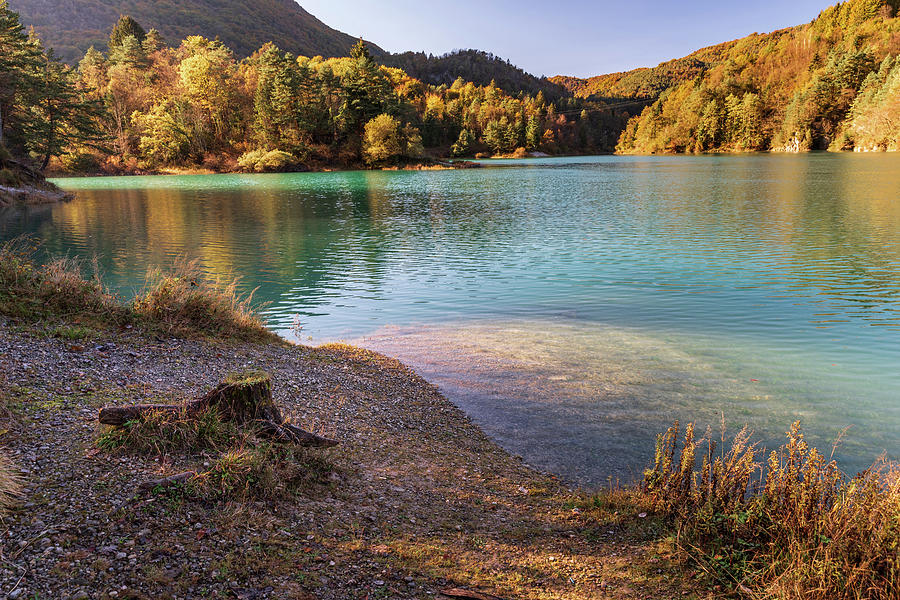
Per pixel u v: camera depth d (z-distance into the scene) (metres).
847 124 127.81
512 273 20.36
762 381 10.32
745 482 5.79
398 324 14.54
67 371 7.82
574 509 6.31
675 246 24.84
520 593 4.54
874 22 147.88
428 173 95.12
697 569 5.04
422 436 8.19
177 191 61.59
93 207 44.50
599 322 14.41
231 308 12.50
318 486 5.90
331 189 62.81
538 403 9.52
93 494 4.82
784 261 21.17
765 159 109.38
